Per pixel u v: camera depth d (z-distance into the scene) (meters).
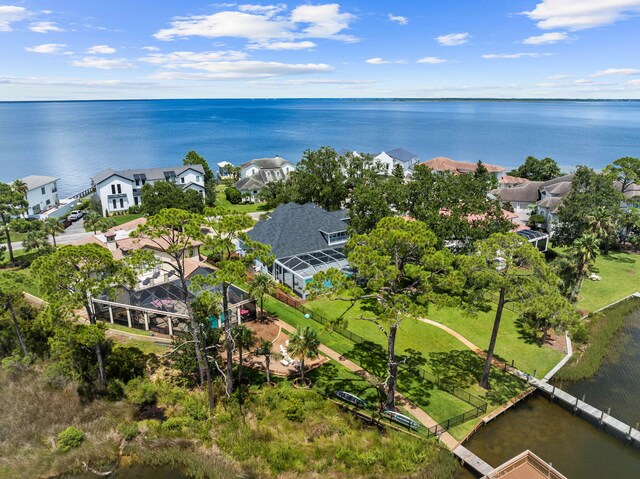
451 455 28.38
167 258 52.16
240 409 32.34
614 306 52.09
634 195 83.62
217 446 29.62
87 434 30.38
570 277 47.94
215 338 35.56
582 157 194.88
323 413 32.38
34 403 32.91
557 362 40.03
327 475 26.80
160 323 44.06
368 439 29.91
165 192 82.81
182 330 38.25
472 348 42.06
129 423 31.47
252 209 100.50
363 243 32.66
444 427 30.95
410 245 31.05
